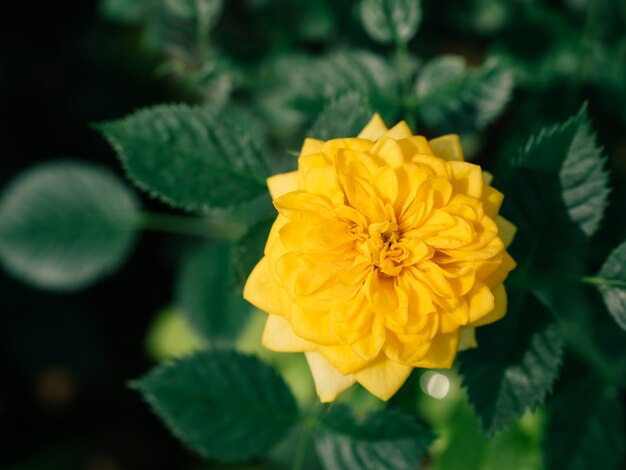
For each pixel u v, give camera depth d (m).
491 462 0.22
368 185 0.16
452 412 0.22
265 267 0.17
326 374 0.17
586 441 0.20
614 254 0.18
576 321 0.21
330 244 0.16
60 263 0.23
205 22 0.22
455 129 0.21
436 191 0.16
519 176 0.18
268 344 0.17
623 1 0.23
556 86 0.23
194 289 0.22
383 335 0.16
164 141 0.19
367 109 0.18
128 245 0.23
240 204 0.19
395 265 0.16
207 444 0.19
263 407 0.19
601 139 0.23
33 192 0.23
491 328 0.18
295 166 0.22
